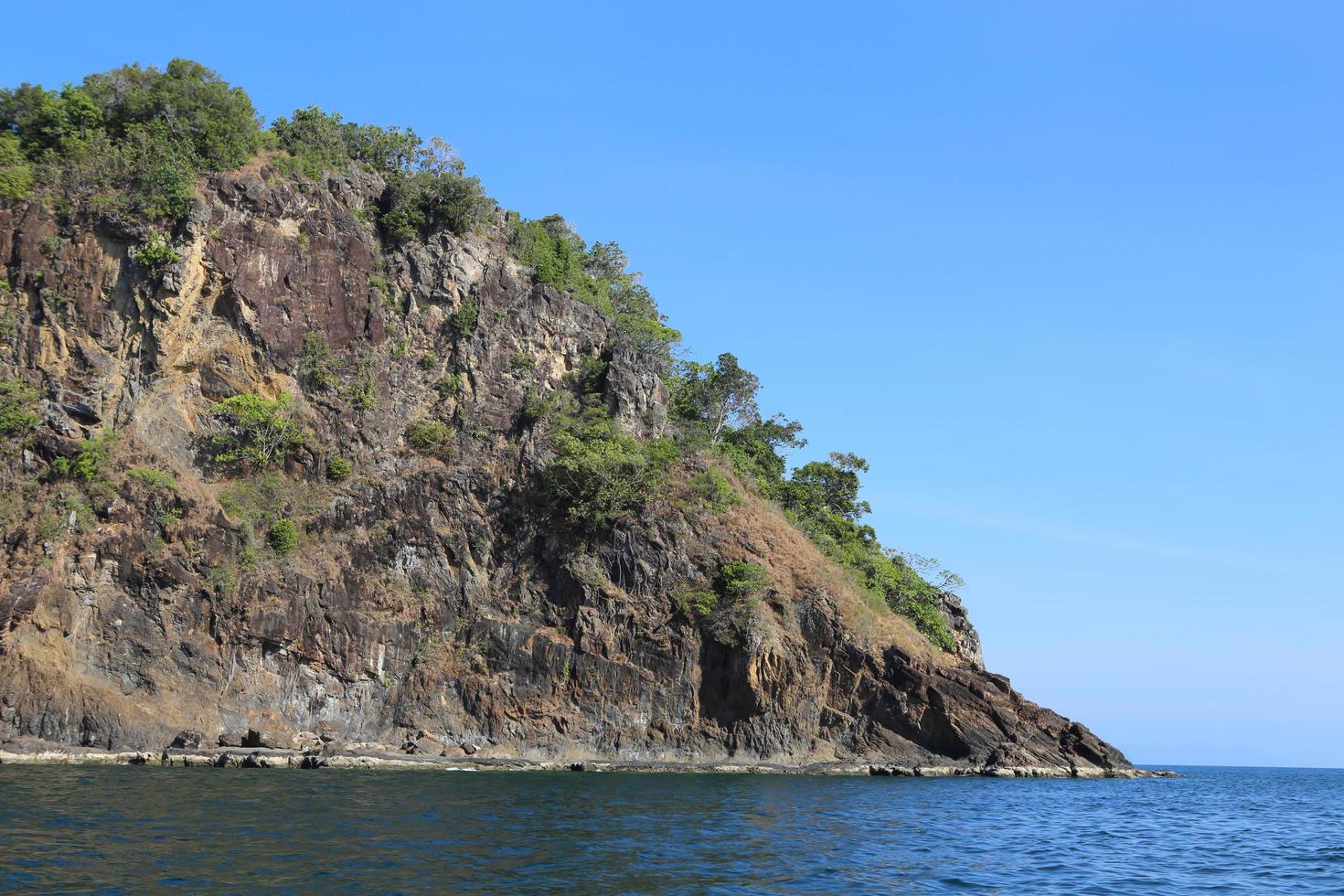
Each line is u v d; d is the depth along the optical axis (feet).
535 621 279.49
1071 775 311.88
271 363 281.33
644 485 296.10
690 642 279.90
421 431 292.40
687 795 192.34
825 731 290.97
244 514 258.16
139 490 243.40
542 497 291.38
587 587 279.90
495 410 302.25
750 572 288.51
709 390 393.29
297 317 287.69
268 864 103.14
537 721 265.34
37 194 267.80
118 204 265.75
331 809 143.13
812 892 104.01
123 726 218.18
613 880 104.12
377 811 143.95
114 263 264.93
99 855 103.04
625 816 153.28
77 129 281.74
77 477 240.94
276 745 233.96
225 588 243.19
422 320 307.37
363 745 247.70
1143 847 152.97
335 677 253.03
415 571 274.57
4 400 242.37
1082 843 152.87
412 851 113.80
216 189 283.38
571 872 107.14
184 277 267.80
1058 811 200.54
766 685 280.31
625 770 253.24
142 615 233.96
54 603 223.30
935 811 184.96
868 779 259.80
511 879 102.47
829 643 292.61
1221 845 160.45
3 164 271.49
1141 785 313.32
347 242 302.25
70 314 258.98
